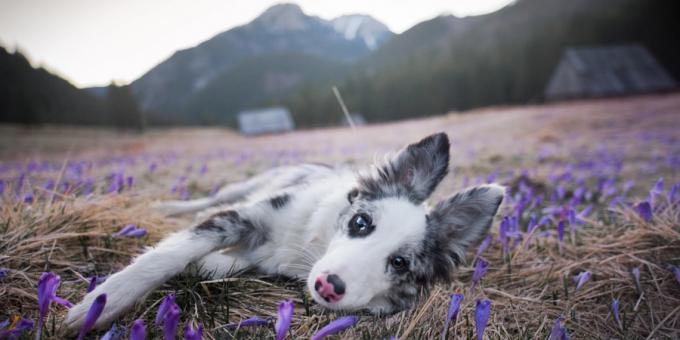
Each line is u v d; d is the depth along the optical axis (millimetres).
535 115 4684
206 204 820
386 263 484
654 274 543
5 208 565
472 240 530
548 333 434
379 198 539
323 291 437
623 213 682
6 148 2783
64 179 966
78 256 529
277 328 303
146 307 428
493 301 517
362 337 403
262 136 6051
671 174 1225
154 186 1086
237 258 555
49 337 355
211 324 415
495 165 1536
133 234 531
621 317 476
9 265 461
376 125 7012
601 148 1906
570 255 624
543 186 1056
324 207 577
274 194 643
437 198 913
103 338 327
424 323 436
